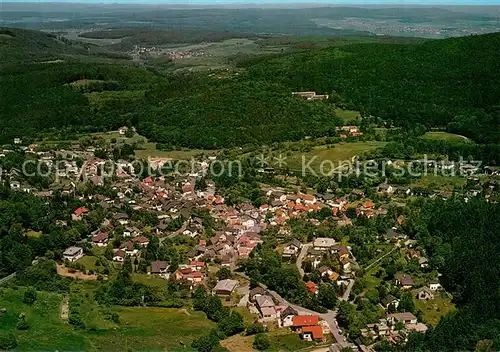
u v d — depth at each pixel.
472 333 157.25
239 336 161.00
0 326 154.75
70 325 159.50
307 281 190.00
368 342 157.00
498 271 181.50
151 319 168.38
